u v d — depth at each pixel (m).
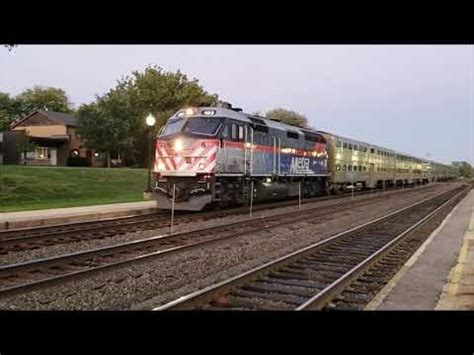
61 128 62.84
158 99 56.25
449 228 17.05
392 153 52.09
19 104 88.25
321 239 14.32
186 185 18.48
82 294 7.63
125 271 9.18
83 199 24.05
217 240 12.73
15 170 28.72
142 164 54.69
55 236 12.86
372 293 8.06
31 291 7.61
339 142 34.75
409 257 11.52
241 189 20.88
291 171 25.89
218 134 18.77
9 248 11.16
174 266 9.77
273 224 16.86
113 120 49.75
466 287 7.98
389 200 32.81
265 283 8.55
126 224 15.27
